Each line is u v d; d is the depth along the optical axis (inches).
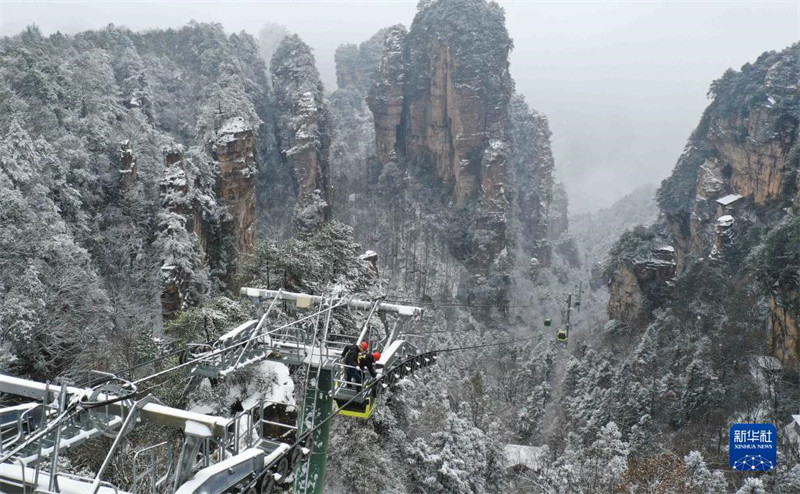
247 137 3538.4
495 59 7637.8
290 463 515.2
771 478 2010.3
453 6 7770.7
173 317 2519.7
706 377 3006.9
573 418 3344.0
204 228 3174.2
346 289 1631.4
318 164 6033.5
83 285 1953.7
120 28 6299.2
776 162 4968.0
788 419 2834.6
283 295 942.4
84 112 3590.1
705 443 2625.5
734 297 4128.9
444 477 1752.0
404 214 7637.8
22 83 3284.9
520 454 2753.4
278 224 6018.7
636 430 2721.5
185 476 456.1
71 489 426.0
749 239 4825.3
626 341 4800.7
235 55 6875.0
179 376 1230.3
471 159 7598.4
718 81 6146.7
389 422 1747.0
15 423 494.9
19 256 1809.8
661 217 6796.3
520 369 4220.0
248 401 1074.7
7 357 1509.6
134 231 2938.0
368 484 1465.3
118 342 1914.4
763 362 3398.1
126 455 981.8
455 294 6550.2
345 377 836.6
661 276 5093.5
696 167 6195.9
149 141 3614.7
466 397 2940.5
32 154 2512.3
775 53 5595.5
